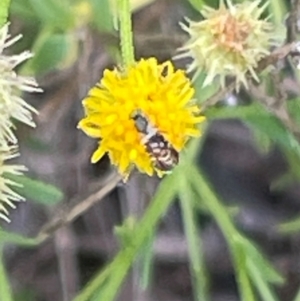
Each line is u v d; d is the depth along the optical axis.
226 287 0.18
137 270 0.15
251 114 0.12
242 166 0.18
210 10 0.10
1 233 0.11
